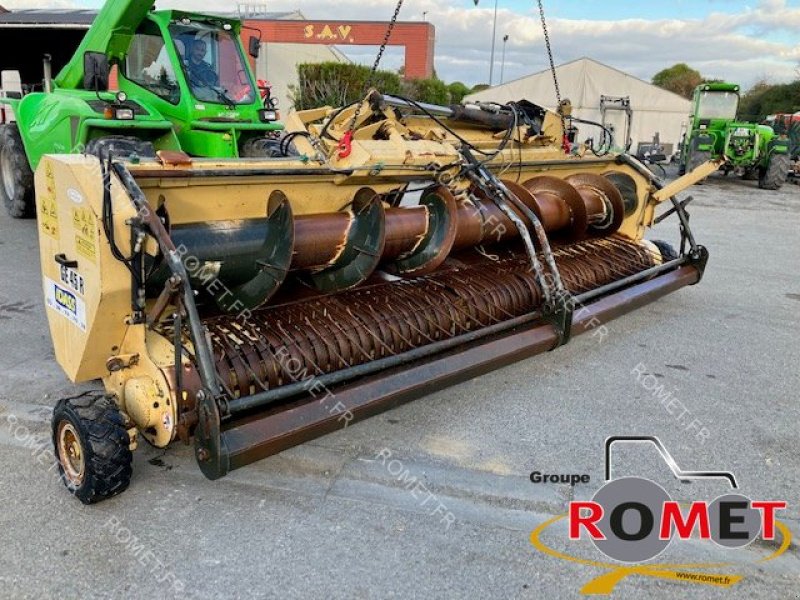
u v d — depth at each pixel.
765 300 6.39
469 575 2.60
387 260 4.09
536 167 5.25
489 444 3.56
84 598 2.40
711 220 11.09
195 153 6.93
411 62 22.86
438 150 4.32
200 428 2.62
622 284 4.91
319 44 22.69
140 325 2.90
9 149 7.75
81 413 2.82
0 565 2.54
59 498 2.96
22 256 6.54
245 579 2.53
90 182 2.81
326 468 3.28
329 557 2.66
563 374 4.50
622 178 5.88
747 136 16.06
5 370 4.13
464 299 4.05
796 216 11.83
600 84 25.20
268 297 3.24
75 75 7.43
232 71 7.16
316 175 3.78
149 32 6.93
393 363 3.29
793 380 4.50
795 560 2.75
